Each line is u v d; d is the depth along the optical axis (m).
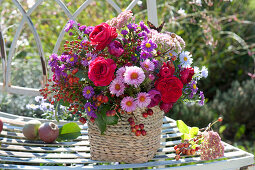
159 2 2.73
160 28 1.17
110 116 1.04
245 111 2.78
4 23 2.77
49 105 1.55
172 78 1.02
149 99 1.00
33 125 1.27
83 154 1.23
